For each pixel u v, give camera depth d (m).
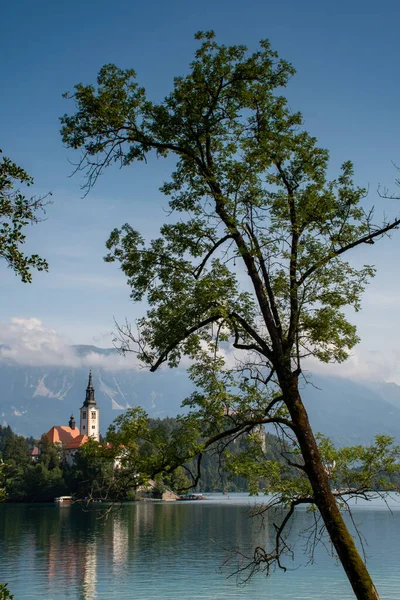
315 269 13.07
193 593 34.22
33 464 174.38
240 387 13.12
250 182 13.32
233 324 13.37
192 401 12.87
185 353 13.74
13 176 11.66
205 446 12.55
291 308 13.04
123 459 12.32
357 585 11.05
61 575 40.31
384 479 13.12
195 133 13.98
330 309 12.91
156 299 13.94
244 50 13.92
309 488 12.90
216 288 12.86
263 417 13.03
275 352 12.93
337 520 11.70
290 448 13.52
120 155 14.44
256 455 13.46
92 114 13.98
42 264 11.80
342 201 13.71
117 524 79.75
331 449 13.70
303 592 34.03
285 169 14.04
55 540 60.88
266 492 12.92
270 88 13.97
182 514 99.12
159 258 13.98
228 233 13.67
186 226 13.89
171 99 13.96
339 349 13.37
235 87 13.98
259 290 13.23
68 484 147.62
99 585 36.81
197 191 14.33
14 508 124.12
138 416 12.76
